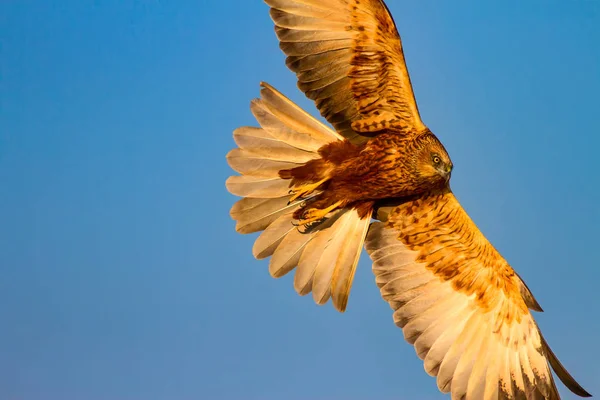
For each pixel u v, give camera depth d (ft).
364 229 46.91
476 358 47.96
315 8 41.83
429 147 43.42
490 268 47.50
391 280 48.47
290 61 43.01
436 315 48.47
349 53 42.65
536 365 47.01
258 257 46.09
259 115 43.42
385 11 40.83
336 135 44.06
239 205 45.21
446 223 47.16
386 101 43.50
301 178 44.45
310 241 46.68
